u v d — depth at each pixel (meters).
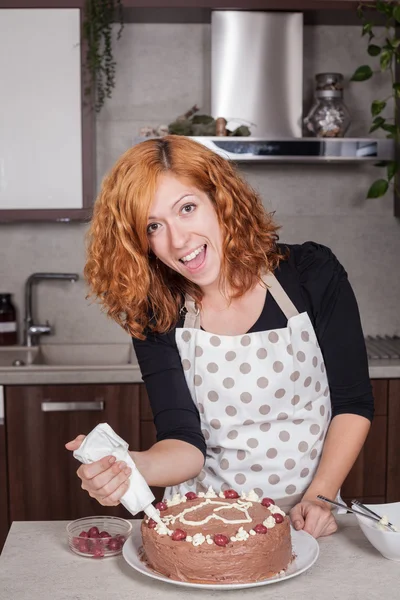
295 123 3.00
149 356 1.65
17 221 3.20
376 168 3.27
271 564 1.21
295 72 2.98
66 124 2.95
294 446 1.61
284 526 1.26
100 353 3.28
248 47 2.97
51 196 2.98
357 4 2.94
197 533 1.24
